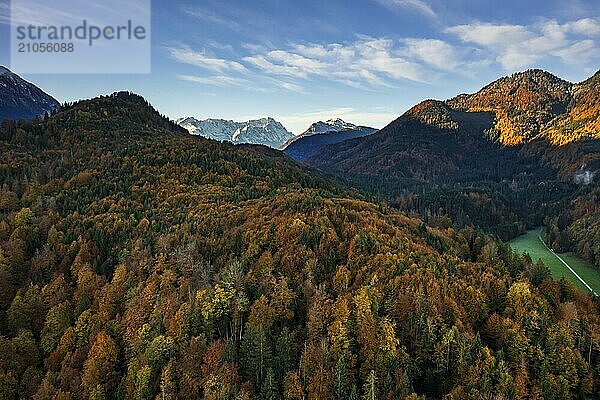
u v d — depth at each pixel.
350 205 157.62
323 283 105.69
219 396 79.31
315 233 121.56
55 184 190.38
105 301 114.00
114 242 141.88
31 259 138.75
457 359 88.06
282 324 98.00
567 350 95.88
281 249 117.88
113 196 171.62
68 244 142.00
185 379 86.75
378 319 93.12
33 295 121.62
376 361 85.75
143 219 148.62
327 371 83.56
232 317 99.19
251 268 111.38
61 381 97.94
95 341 101.31
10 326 116.88
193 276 112.12
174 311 100.50
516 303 106.50
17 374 105.12
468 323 98.88
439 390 86.69
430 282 102.88
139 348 96.94
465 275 116.00
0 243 142.50
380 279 104.38
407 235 134.62
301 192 179.00
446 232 167.12
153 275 115.81
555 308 113.19
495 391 82.75
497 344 98.25
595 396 96.38
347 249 118.06
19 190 186.38
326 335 92.31
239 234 127.38
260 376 86.62
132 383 91.00
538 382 89.06
